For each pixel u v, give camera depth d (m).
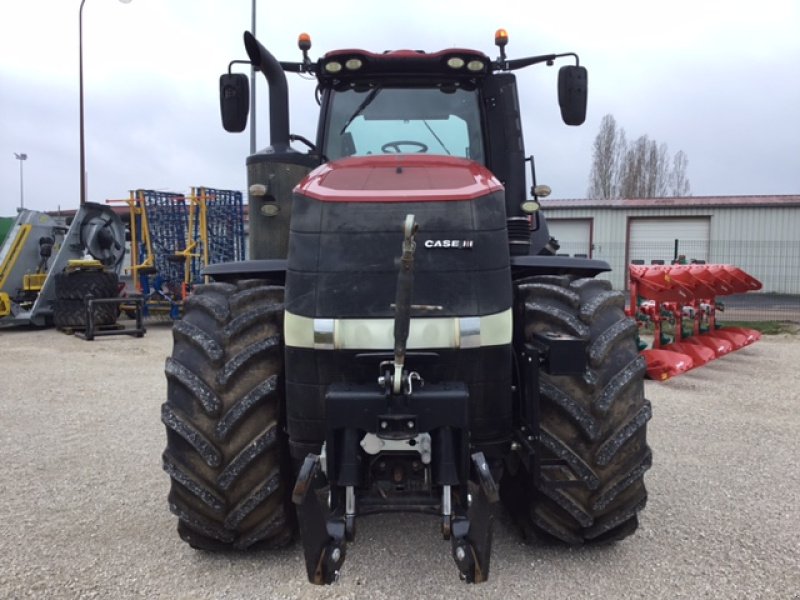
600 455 2.74
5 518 3.44
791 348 9.93
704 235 23.39
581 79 3.81
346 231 2.47
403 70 3.87
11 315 11.73
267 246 3.55
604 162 40.03
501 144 3.88
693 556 2.96
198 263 13.27
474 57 3.76
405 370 2.43
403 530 3.27
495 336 2.48
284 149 3.58
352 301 2.43
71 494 3.79
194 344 2.79
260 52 3.34
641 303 8.77
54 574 2.82
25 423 5.42
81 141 18.41
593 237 24.16
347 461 2.33
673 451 4.58
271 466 2.79
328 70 3.81
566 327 2.78
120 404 6.12
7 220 14.03
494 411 2.55
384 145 3.93
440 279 2.44
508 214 3.86
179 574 2.82
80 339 10.79
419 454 2.41
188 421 2.73
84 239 12.37
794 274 22.58
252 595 2.64
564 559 2.93
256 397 2.71
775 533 3.20
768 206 22.69
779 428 5.20
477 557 2.23
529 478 2.91
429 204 2.49
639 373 2.82
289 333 2.49
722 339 8.87
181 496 2.81
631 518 2.90
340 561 2.25
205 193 13.45
